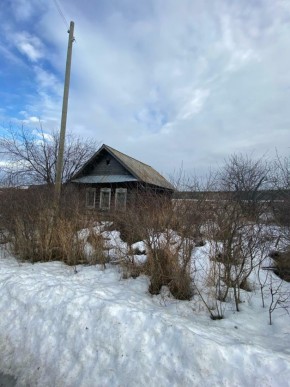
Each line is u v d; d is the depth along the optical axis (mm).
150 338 3271
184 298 4629
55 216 7285
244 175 12000
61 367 3223
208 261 5254
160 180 21438
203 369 2811
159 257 5066
